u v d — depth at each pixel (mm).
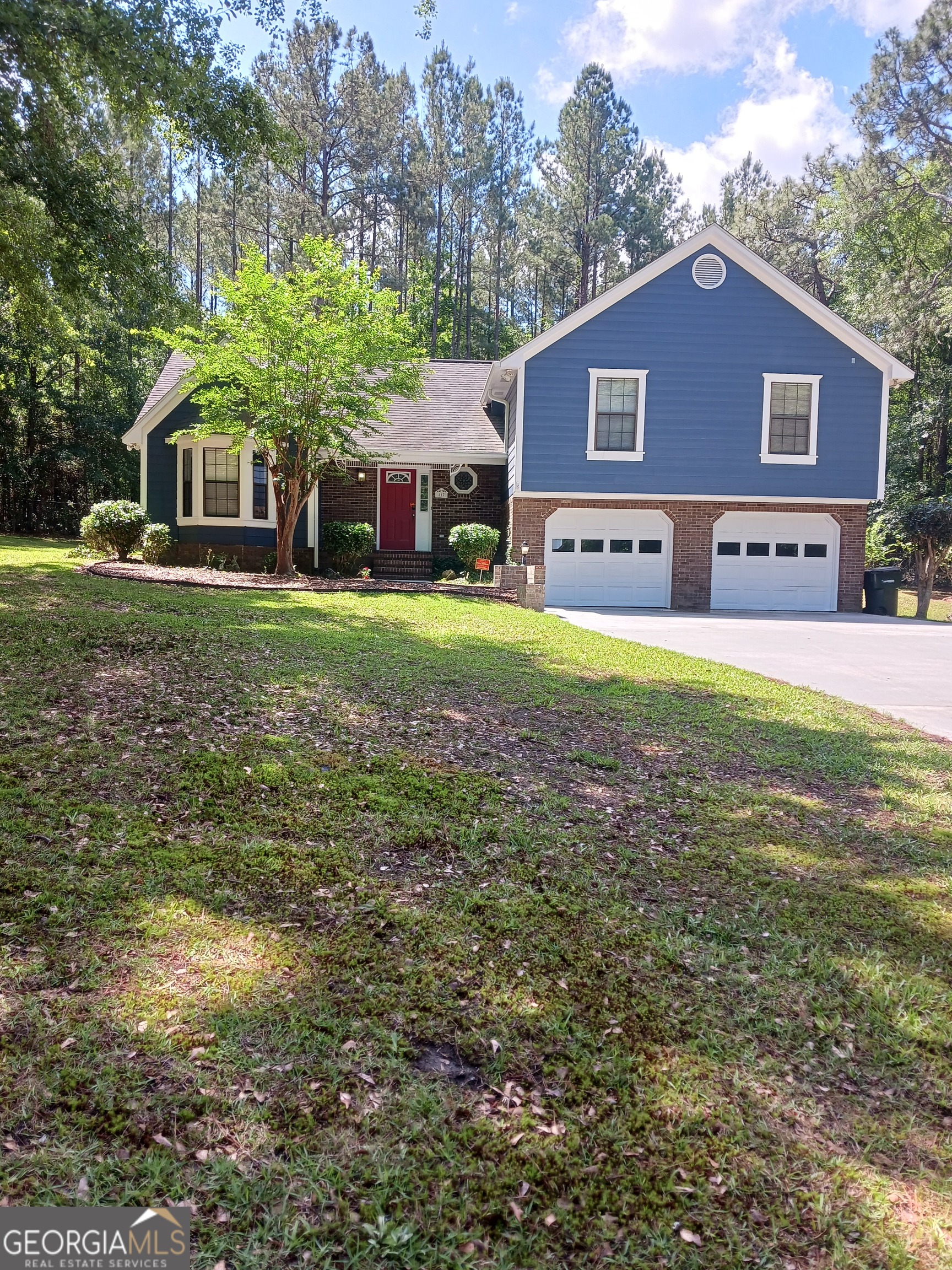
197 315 11180
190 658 6668
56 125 9633
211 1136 2068
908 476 25578
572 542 17141
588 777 5078
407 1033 2541
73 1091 2162
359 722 5586
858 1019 2826
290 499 14438
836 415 16938
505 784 4746
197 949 2848
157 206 36469
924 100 24406
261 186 35438
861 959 3207
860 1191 2076
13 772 4027
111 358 25484
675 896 3621
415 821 4090
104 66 8594
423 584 14664
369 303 13797
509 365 16453
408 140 40031
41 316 12453
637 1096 2348
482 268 44812
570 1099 2314
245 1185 1935
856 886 3871
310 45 37469
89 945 2797
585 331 16516
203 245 41250
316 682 6426
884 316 26375
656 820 4500
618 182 42062
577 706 6754
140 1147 2016
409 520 18781
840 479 17047
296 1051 2402
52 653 6297
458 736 5543
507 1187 2000
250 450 16516
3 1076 2189
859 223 26766
